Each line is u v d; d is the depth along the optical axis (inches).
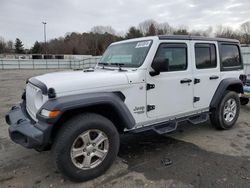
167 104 152.9
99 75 130.1
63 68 1702.8
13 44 3870.6
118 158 148.9
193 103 169.2
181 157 150.0
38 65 1683.1
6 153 159.0
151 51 142.6
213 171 132.0
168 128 154.8
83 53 2974.9
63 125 116.2
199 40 170.2
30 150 163.0
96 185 120.0
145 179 124.9
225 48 191.8
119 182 122.3
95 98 118.3
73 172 117.3
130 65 147.4
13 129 121.1
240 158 147.8
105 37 2839.6
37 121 118.6
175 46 154.6
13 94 424.2
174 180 123.6
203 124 217.0
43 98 117.0
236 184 119.1
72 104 111.6
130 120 131.6
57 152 113.2
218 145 168.6
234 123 205.6
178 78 156.2
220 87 185.8
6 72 1241.4
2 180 126.6
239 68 205.5
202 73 172.2
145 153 156.6
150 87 142.4
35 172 134.0
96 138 122.9
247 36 2025.1
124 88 132.3
